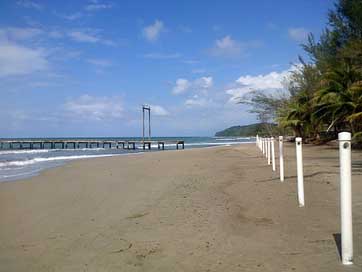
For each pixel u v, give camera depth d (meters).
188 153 35.44
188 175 15.46
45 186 14.51
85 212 9.06
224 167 18.17
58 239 6.77
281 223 6.74
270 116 50.47
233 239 6.00
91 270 5.09
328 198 8.61
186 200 9.56
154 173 17.25
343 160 4.64
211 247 5.68
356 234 5.80
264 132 51.94
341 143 4.63
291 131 51.34
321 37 37.22
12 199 11.68
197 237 6.24
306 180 11.51
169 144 90.81
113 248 5.98
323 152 27.36
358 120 28.22
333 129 41.38
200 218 7.50
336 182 10.87
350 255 4.64
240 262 4.98
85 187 13.66
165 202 9.50
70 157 38.59
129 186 13.23
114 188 12.95
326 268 4.57
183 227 6.92
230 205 8.54
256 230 6.41
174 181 13.69
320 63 36.69
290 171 14.32
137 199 10.38
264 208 7.98
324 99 31.64
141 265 5.16
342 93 29.80
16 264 5.54
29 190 13.55
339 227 6.24
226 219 7.28
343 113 30.06
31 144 79.06
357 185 10.24
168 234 6.54
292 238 5.83
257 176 13.39
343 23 31.86
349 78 31.12
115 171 19.41
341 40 32.97
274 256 5.11
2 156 42.94
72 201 10.80
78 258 5.62
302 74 44.22
